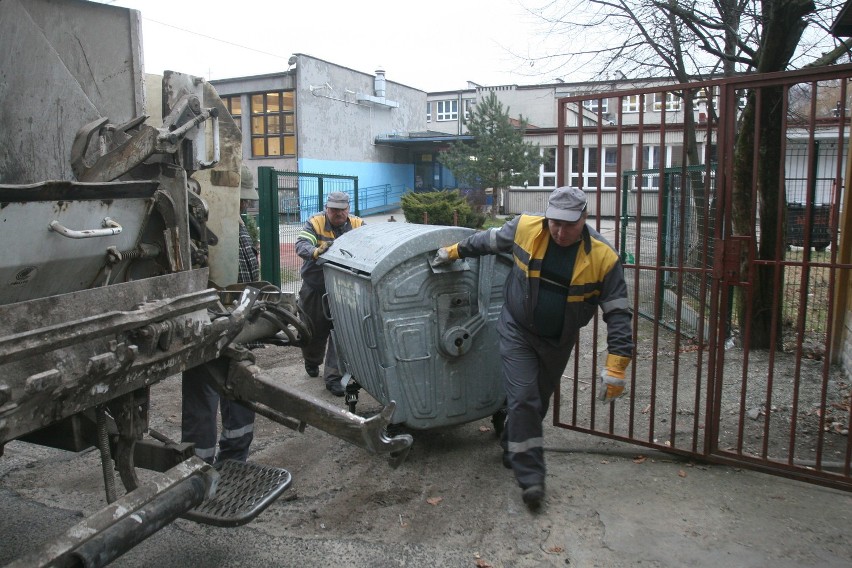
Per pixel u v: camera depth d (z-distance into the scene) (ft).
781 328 20.62
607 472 12.82
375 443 9.14
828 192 39.22
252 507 9.11
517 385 11.56
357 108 108.27
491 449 14.20
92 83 10.85
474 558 10.13
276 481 9.89
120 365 7.48
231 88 100.42
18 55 9.47
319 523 11.22
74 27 10.55
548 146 92.07
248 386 10.06
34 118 9.75
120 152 9.22
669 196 29.25
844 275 18.99
